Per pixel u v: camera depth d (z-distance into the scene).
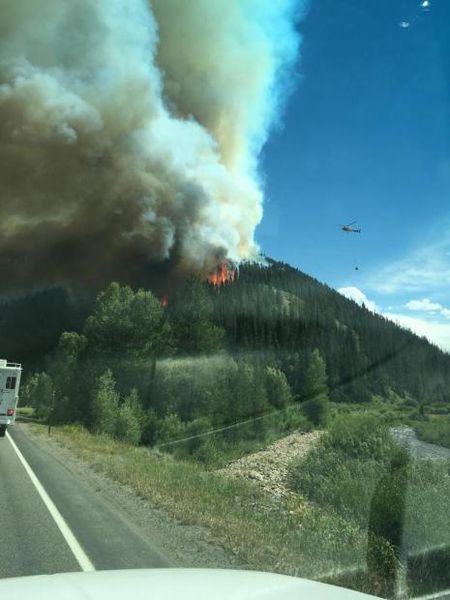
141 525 8.99
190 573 3.83
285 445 35.94
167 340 54.16
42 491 11.98
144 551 7.38
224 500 11.57
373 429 24.75
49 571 6.49
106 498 11.40
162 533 8.45
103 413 39.62
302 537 8.12
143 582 3.44
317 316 96.81
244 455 33.59
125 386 51.25
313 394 50.91
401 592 6.29
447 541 7.42
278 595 3.20
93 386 46.50
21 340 147.50
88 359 52.16
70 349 55.53
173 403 50.50
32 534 8.25
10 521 9.10
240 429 45.25
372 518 8.45
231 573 3.85
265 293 121.50
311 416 47.25
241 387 49.03
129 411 40.47
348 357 59.66
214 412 48.09
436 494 9.05
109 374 43.31
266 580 3.64
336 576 6.43
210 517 9.43
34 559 6.96
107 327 52.56
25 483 13.04
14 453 19.72
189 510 9.98
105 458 18.44
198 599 3.06
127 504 10.80
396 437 25.58
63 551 7.33
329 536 8.30
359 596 3.30
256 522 9.36
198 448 36.47
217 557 7.14
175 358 53.66
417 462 15.30
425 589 6.42
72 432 32.53
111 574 3.71
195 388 50.59
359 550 7.34
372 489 14.36
